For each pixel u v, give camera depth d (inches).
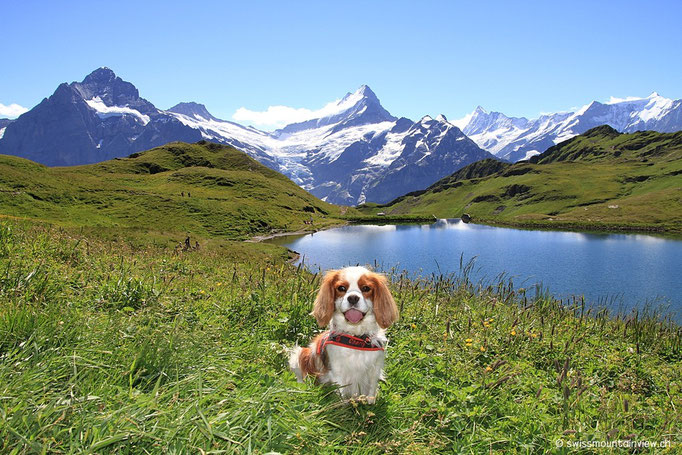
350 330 211.0
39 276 293.7
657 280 2081.7
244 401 156.5
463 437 188.4
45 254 416.2
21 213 3459.6
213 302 342.6
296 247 3599.9
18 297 240.5
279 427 150.0
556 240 4173.2
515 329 331.6
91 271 379.2
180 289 381.4
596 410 225.1
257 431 139.6
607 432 193.2
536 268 2444.6
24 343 171.0
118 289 324.2
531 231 5344.5
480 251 3257.9
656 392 283.4
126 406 140.7
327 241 4131.4
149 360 183.5
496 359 268.8
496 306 397.7
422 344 292.8
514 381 248.1
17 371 152.1
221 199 5880.9
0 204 3476.9
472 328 327.3
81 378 160.9
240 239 4146.2
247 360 232.2
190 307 322.3
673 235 4680.1
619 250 3336.6
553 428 202.2
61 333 186.4
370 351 206.4
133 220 4148.6
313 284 375.2
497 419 207.3
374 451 162.9
